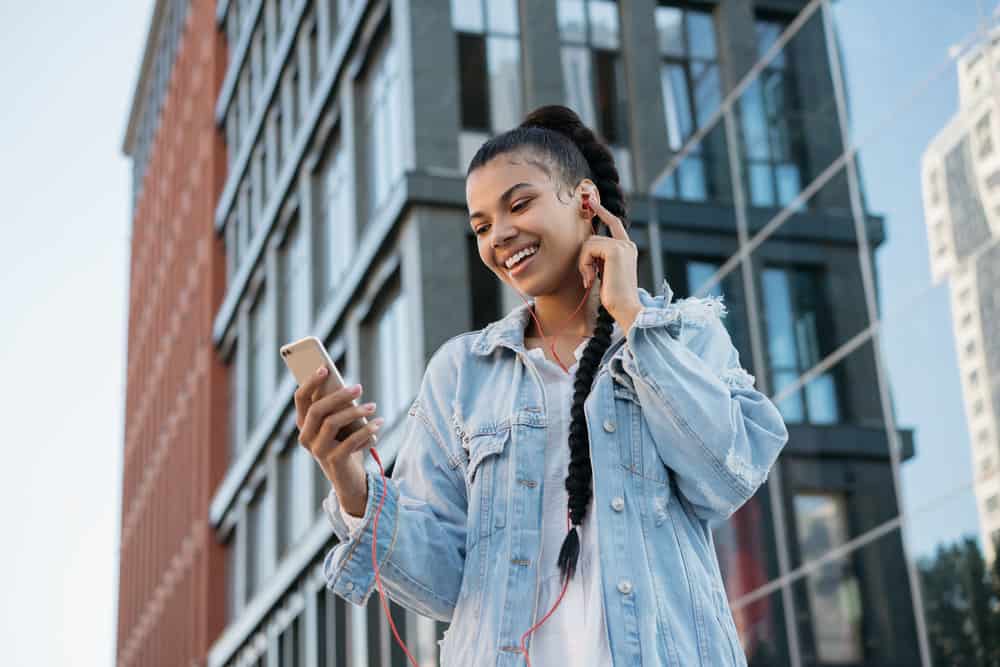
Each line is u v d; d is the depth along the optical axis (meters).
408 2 16.97
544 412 2.41
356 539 2.33
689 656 2.15
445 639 2.34
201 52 35.31
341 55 19.81
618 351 2.38
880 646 10.05
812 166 11.98
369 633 16.86
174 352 35.97
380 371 17.36
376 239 17.14
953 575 9.24
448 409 2.55
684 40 16.66
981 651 8.88
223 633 26.73
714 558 2.35
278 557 22.23
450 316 15.55
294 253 23.53
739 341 12.85
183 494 31.72
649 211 15.09
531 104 16.73
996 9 9.21
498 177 2.46
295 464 22.09
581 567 2.27
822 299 11.53
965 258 9.39
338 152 20.67
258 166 26.92
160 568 34.91
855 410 10.81
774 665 11.45
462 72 16.81
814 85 12.09
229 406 28.73
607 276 2.36
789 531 11.41
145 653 36.25
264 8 27.94
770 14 15.87
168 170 41.56
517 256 2.45
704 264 13.86
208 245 30.88
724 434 2.24
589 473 2.30
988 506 8.95
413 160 16.22
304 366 2.29
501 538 2.32
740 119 13.55
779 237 12.40
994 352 8.95
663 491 2.29
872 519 10.32
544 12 17.19
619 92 16.91
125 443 46.97
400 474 2.60
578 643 2.21
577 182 2.51
